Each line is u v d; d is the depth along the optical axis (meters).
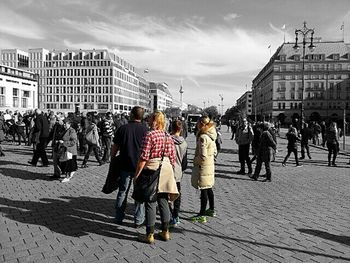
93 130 11.91
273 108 100.25
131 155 5.67
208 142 6.18
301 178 10.97
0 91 81.56
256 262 4.50
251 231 5.70
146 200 4.92
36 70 118.25
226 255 4.70
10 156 14.30
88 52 118.25
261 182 10.12
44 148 11.70
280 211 6.92
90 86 115.88
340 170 12.99
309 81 97.50
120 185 5.84
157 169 4.97
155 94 184.00
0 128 14.20
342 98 95.31
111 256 4.57
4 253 4.59
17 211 6.48
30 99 94.81
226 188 9.14
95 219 6.12
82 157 14.59
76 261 4.39
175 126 6.11
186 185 9.43
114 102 116.69
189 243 5.11
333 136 14.01
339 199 8.05
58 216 6.24
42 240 5.07
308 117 97.25
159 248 4.89
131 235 5.38
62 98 117.38
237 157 16.50
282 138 37.09
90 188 8.60
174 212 5.84
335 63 95.62
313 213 6.81
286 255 4.75
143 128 5.83
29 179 9.54
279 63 99.25
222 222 6.15
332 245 5.14
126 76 132.38
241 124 11.42
